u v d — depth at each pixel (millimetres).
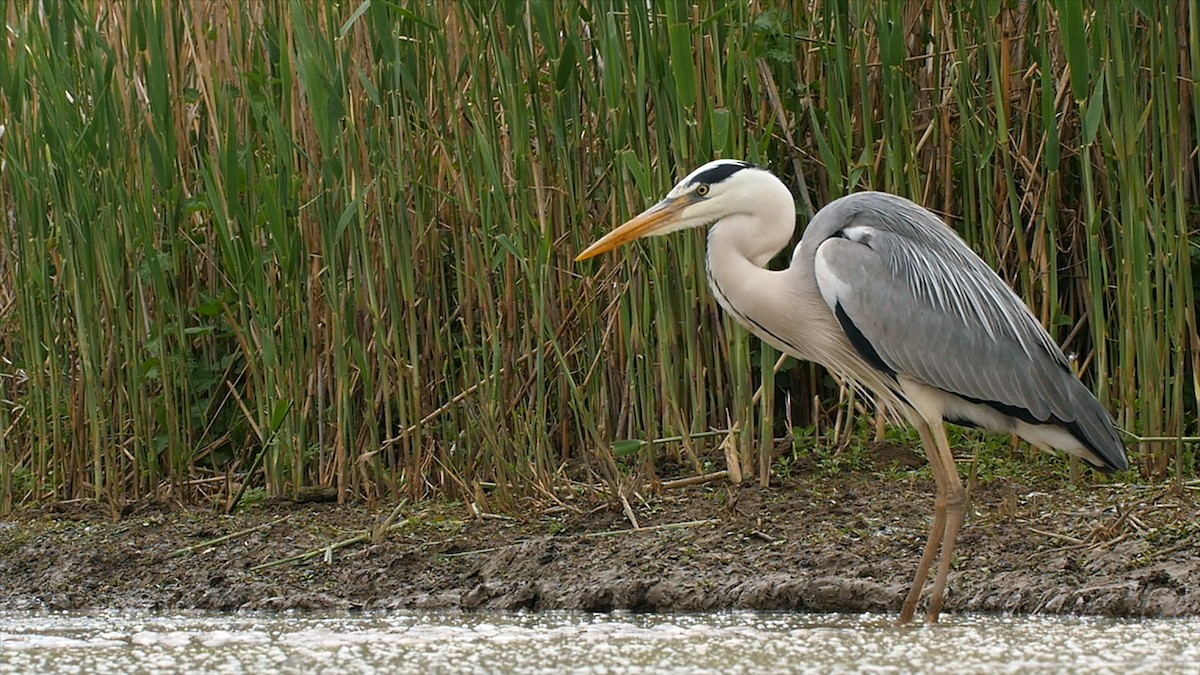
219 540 11305
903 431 12383
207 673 7887
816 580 9664
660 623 9211
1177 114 10992
